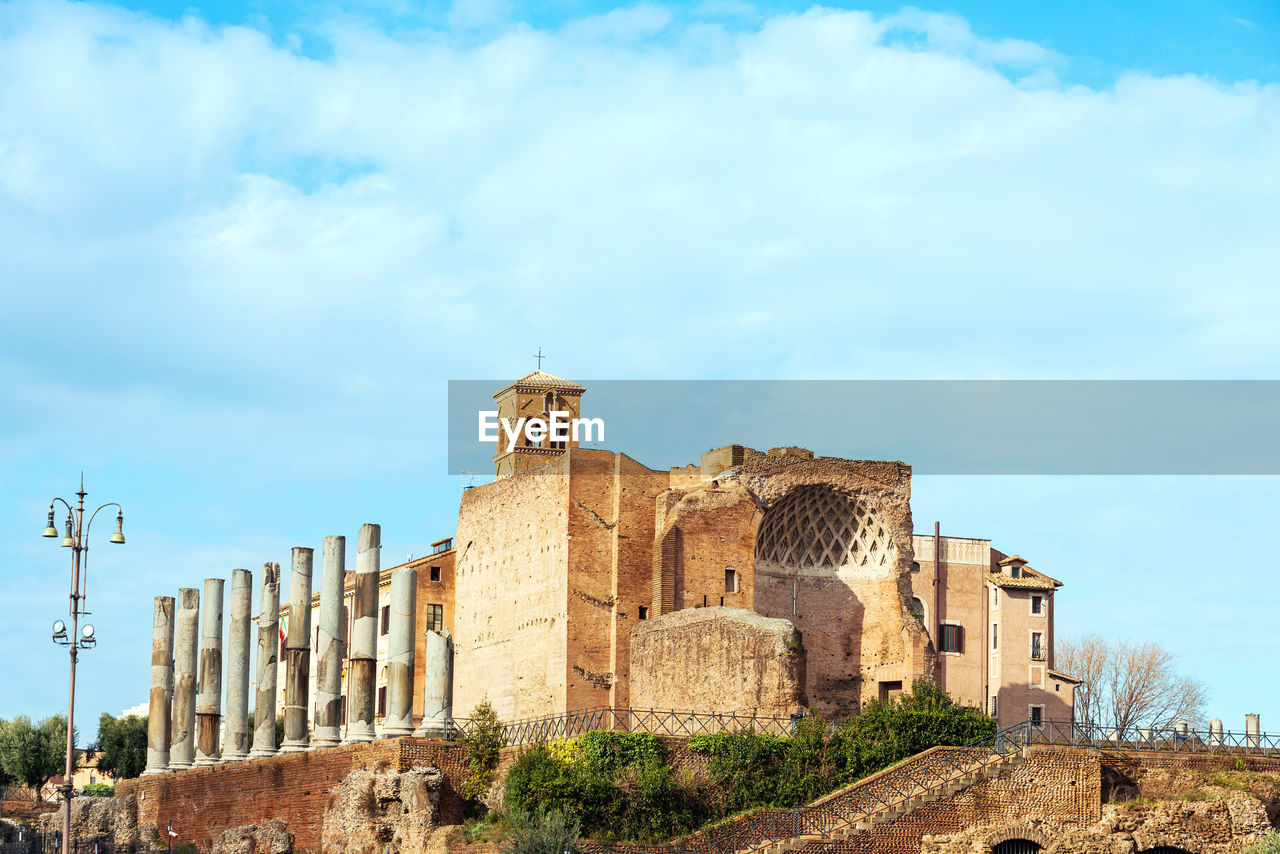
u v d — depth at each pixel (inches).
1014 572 4072.3
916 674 3339.1
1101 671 4564.5
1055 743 2657.5
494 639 3580.2
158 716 3882.9
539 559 3405.5
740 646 2915.8
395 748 2802.7
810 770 2645.2
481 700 3599.9
